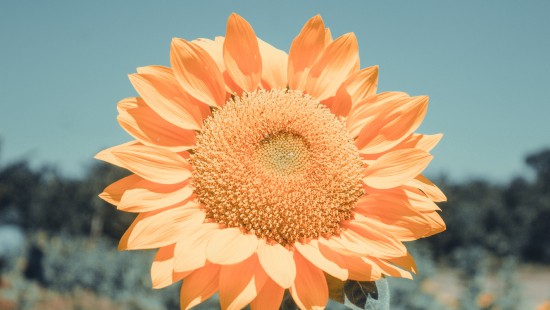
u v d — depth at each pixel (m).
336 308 1.21
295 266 0.50
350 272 0.49
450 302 1.91
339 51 0.57
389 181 0.53
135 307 2.12
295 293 0.49
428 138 0.56
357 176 0.54
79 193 6.71
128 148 0.52
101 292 3.32
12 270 3.28
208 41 0.58
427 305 1.82
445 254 6.31
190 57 0.54
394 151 0.53
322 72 0.57
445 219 6.43
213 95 0.55
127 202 0.51
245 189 0.52
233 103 0.55
